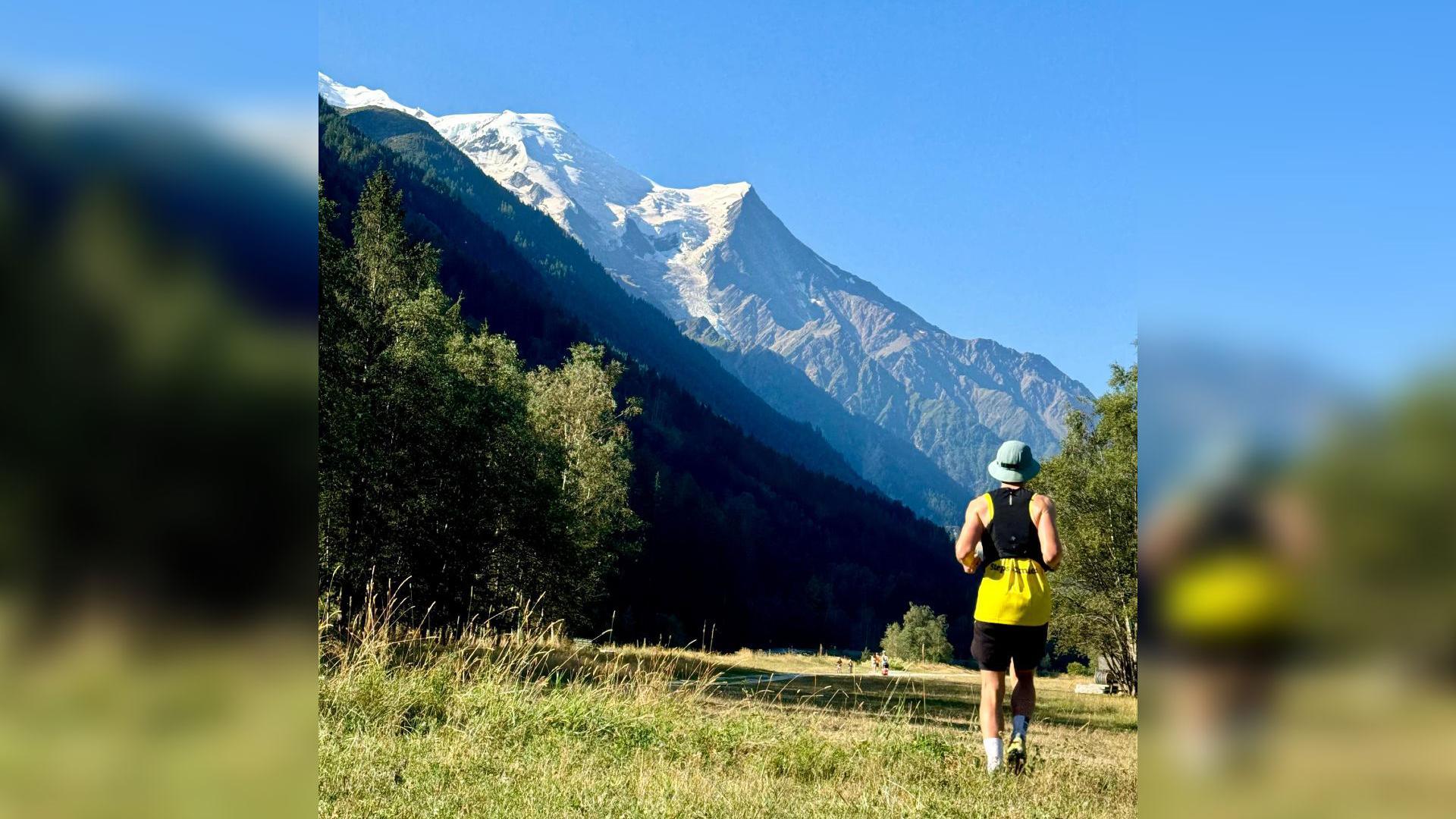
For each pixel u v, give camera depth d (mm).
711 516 141000
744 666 24547
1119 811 4988
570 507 43719
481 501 34344
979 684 24766
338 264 28875
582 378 53156
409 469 31094
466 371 39219
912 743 6910
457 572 32406
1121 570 37062
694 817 4414
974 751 7078
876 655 36656
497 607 33812
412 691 6734
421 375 31703
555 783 4809
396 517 30391
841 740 7254
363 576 25578
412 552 30531
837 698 13469
